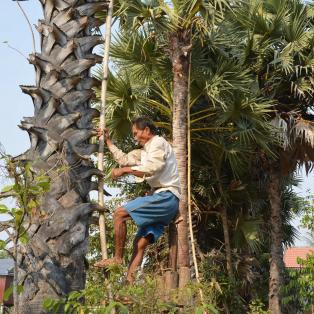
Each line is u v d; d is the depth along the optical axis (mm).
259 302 14172
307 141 13617
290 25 14117
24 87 4398
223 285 14289
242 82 12766
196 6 11172
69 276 4105
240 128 13117
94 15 4742
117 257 5008
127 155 5391
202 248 15523
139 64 12688
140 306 4375
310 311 12531
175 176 5164
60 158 4250
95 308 4121
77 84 4445
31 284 4062
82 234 4184
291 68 13570
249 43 13727
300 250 29141
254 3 14141
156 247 13859
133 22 11195
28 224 4133
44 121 4344
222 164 15297
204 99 14211
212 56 13117
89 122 4512
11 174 3895
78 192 4273
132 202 5059
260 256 16547
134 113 12844
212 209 15500
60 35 4504
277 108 14758
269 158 14578
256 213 15625
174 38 11492
